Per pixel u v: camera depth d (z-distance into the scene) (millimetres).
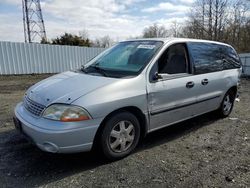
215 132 4711
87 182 2928
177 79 4031
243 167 3334
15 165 3295
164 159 3543
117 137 3387
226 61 5375
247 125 5160
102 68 3908
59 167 3268
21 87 10609
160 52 3906
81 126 2967
